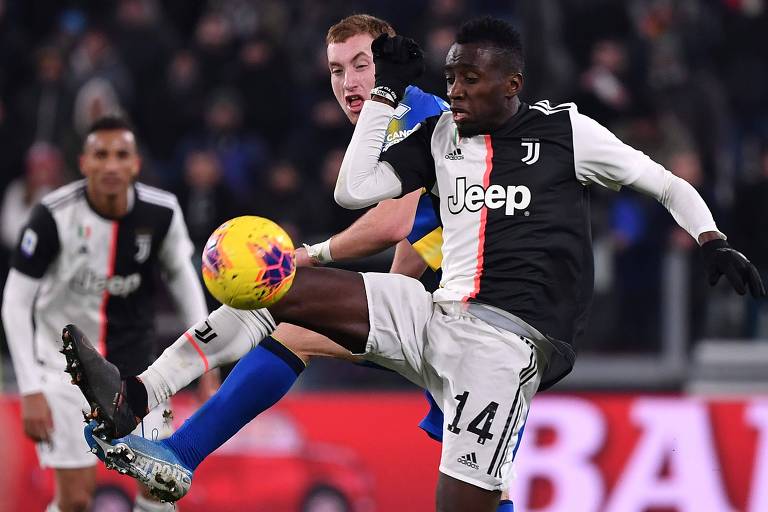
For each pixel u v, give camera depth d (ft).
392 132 55.72
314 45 137.69
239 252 45.27
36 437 72.18
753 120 140.67
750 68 141.59
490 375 48.52
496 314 49.01
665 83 128.16
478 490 48.91
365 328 49.06
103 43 132.36
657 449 98.32
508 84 49.75
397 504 97.04
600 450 98.07
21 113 129.59
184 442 50.24
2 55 138.92
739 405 98.99
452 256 50.44
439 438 55.16
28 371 71.46
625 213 107.45
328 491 96.63
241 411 51.16
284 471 96.27
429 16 130.62
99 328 72.79
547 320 49.47
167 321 100.78
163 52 135.33
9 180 128.57
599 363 104.58
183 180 122.72
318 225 120.26
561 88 127.44
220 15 142.61
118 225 71.77
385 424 97.86
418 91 56.85
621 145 50.29
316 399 97.86
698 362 104.37
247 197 124.67
